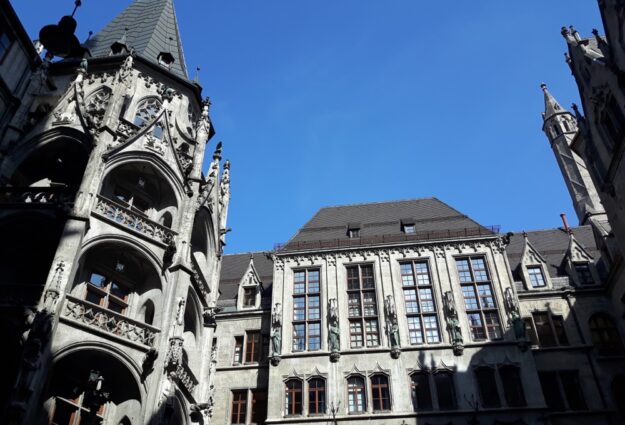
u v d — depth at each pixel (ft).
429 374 102.83
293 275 121.29
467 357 103.60
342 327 111.55
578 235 138.00
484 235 118.93
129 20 125.90
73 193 77.66
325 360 107.04
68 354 64.18
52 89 97.55
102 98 96.73
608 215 103.96
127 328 70.54
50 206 73.15
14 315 64.34
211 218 97.86
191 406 79.46
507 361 101.71
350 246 122.83
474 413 96.02
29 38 92.07
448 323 107.76
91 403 54.95
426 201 141.69
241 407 111.24
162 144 89.61
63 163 87.71
